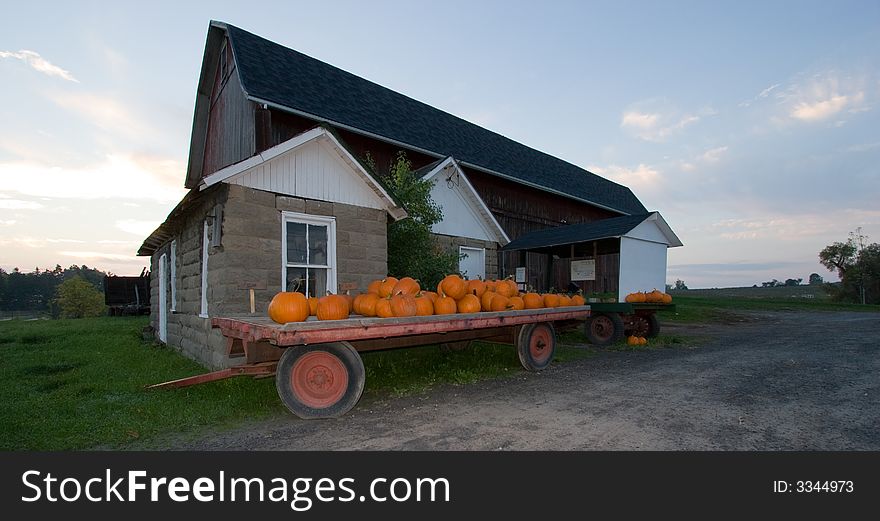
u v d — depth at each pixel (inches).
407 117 706.8
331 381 206.8
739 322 754.2
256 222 298.4
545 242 551.5
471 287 290.0
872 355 374.6
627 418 197.3
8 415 205.6
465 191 557.3
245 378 267.4
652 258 518.0
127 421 197.6
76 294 1598.2
